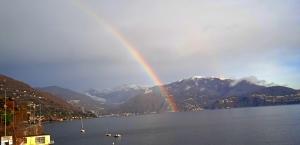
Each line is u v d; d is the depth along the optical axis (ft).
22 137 558.56
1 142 464.65
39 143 546.67
